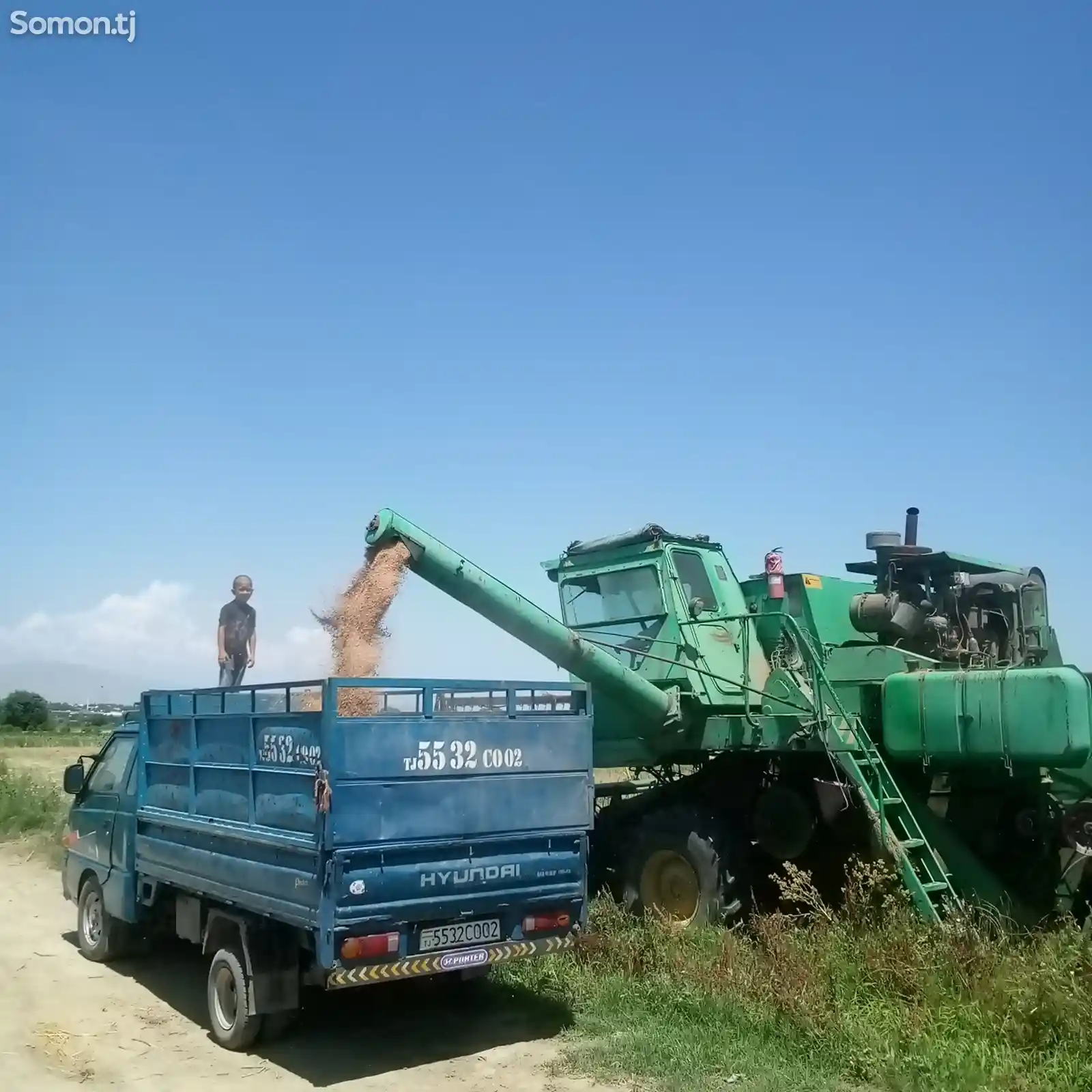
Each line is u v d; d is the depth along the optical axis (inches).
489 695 291.6
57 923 435.8
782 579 401.4
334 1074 259.6
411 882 255.0
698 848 382.9
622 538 442.6
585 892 291.0
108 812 369.1
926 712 346.0
